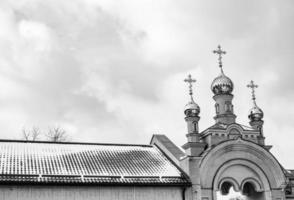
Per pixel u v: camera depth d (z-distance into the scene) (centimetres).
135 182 2952
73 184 2839
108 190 2925
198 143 3316
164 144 3575
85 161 3203
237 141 3300
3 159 3031
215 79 3769
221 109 3688
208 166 3194
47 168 2961
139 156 3484
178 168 3250
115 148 3638
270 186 3316
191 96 3575
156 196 3005
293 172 3666
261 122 3741
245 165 3316
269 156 3366
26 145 3409
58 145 3503
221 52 3850
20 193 2747
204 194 3120
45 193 2797
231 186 3578
